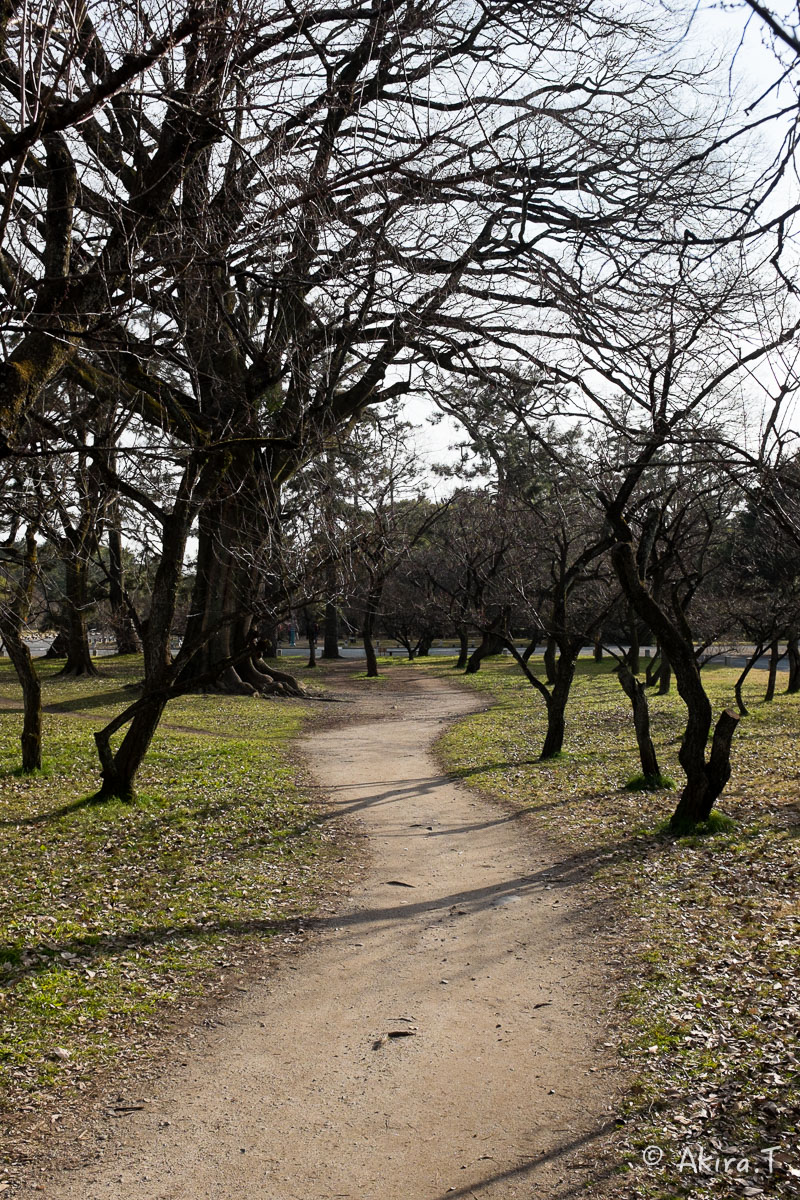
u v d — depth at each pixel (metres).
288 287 10.98
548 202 13.23
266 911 10.23
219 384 14.12
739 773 17.41
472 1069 6.39
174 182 8.76
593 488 13.81
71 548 14.44
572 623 32.31
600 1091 5.95
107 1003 7.66
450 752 22.55
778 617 26.05
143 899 10.59
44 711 30.11
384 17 10.12
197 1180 5.14
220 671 14.48
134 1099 6.11
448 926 9.62
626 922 9.33
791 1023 6.54
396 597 50.53
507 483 19.91
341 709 34.06
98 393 11.64
